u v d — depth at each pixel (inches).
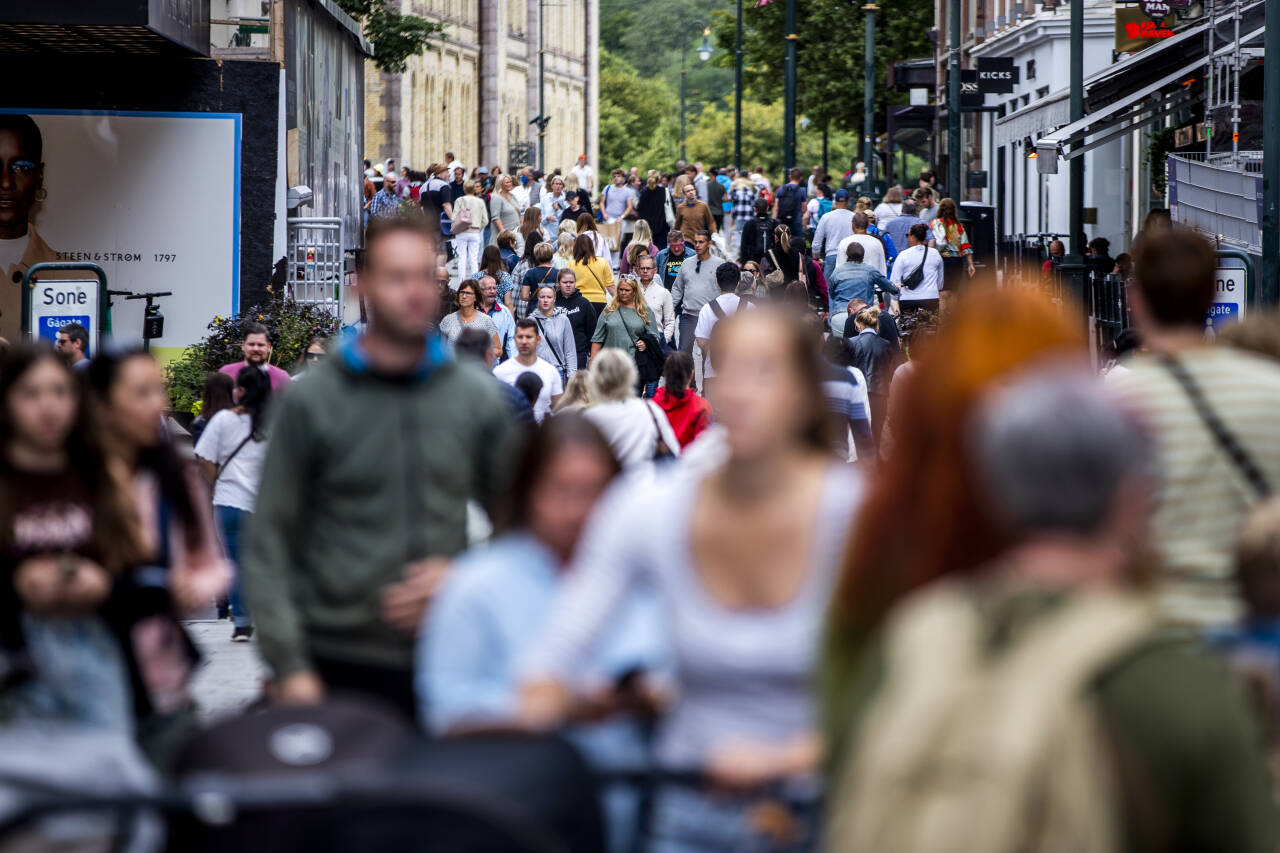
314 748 345.7
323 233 1900.8
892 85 4869.6
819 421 343.3
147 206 1820.9
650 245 2190.0
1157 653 229.3
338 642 439.8
